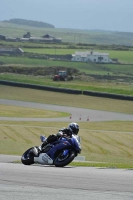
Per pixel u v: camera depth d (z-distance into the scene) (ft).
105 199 80.38
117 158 234.38
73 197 81.56
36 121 442.50
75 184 94.63
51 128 393.29
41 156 132.57
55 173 110.52
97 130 393.29
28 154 136.15
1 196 81.25
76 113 522.06
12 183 94.17
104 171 118.73
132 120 476.54
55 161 131.03
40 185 92.58
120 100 648.79
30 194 83.35
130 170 123.44
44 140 135.44
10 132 362.53
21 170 115.24
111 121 463.42
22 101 622.13
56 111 535.60
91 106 586.45
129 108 575.79
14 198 79.82
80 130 387.96
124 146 318.86
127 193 86.22
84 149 297.94
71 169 122.72
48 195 82.84
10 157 177.27
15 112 514.27
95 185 93.91
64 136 131.95
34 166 130.82
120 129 406.82
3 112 510.17
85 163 150.51
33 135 352.49
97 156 236.43
